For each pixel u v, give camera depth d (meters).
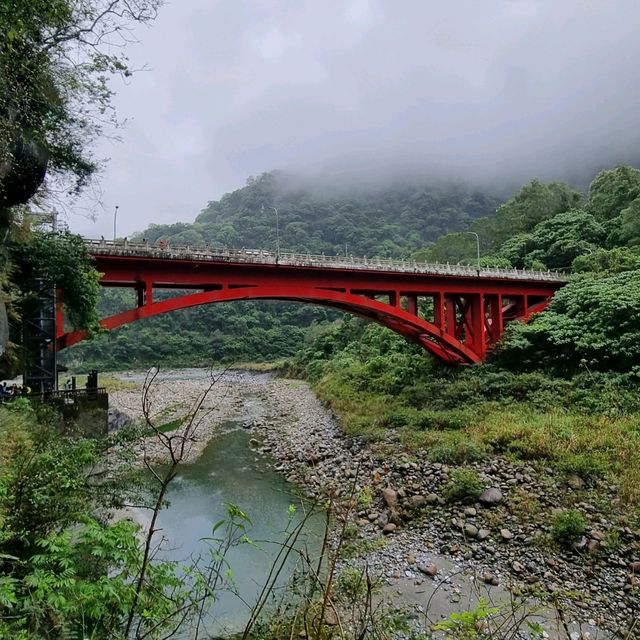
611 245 38.34
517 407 22.44
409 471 17.94
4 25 7.36
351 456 21.38
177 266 20.64
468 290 28.44
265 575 11.20
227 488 18.39
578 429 18.41
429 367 31.33
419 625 8.77
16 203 11.06
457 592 11.01
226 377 66.25
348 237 119.38
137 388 46.75
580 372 23.33
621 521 12.96
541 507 14.20
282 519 15.16
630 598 10.46
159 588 3.57
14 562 5.01
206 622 8.66
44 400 15.92
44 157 10.80
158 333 82.06
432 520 14.65
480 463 17.52
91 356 74.62
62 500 6.52
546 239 43.38
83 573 4.64
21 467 6.62
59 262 15.72
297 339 85.06
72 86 9.77
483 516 14.31
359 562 12.21
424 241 115.88
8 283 13.71
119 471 9.06
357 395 32.66
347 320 60.88
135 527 4.14
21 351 15.88
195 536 13.71
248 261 21.55
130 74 9.43
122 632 3.38
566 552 12.27
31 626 3.42
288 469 20.88
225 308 91.88
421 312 42.38
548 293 31.25
